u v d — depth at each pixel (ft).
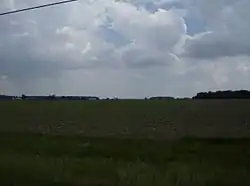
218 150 86.43
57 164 60.54
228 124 164.76
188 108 276.21
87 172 53.67
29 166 56.03
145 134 128.88
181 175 52.34
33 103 361.92
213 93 447.01
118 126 161.99
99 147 92.17
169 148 90.07
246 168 59.57
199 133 130.11
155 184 46.37
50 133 132.05
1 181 46.26
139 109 274.77
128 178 49.70
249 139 107.76
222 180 48.80
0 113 241.35
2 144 97.96
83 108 289.12
